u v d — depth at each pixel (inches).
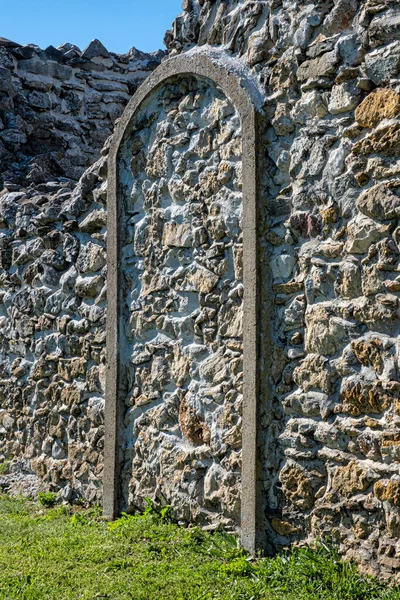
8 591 155.3
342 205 156.8
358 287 153.5
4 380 263.0
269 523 167.2
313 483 159.8
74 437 230.5
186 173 194.7
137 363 207.9
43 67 326.6
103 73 344.2
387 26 147.8
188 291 193.0
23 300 254.7
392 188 147.5
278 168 170.1
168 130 200.7
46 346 243.8
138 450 205.5
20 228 255.6
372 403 149.3
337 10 157.9
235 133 179.9
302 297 164.1
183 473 190.4
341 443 154.8
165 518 193.6
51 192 271.9
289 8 169.2
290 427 164.4
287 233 167.5
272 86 172.4
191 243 192.9
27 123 318.7
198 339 189.8
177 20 201.0
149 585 154.7
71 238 235.0
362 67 153.1
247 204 172.9
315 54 161.8
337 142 158.7
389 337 147.8
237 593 147.5
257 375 169.0
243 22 181.0
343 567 148.6
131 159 213.3
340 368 155.6
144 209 209.2
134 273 211.5
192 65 189.8
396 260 146.9
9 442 259.1
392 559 144.3
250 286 171.5
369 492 149.6
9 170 306.3
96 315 223.0
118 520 200.4
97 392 223.3
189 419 190.2
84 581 159.2
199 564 165.0
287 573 152.9
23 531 197.2
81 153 329.1
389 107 148.2
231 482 176.6
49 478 237.8
